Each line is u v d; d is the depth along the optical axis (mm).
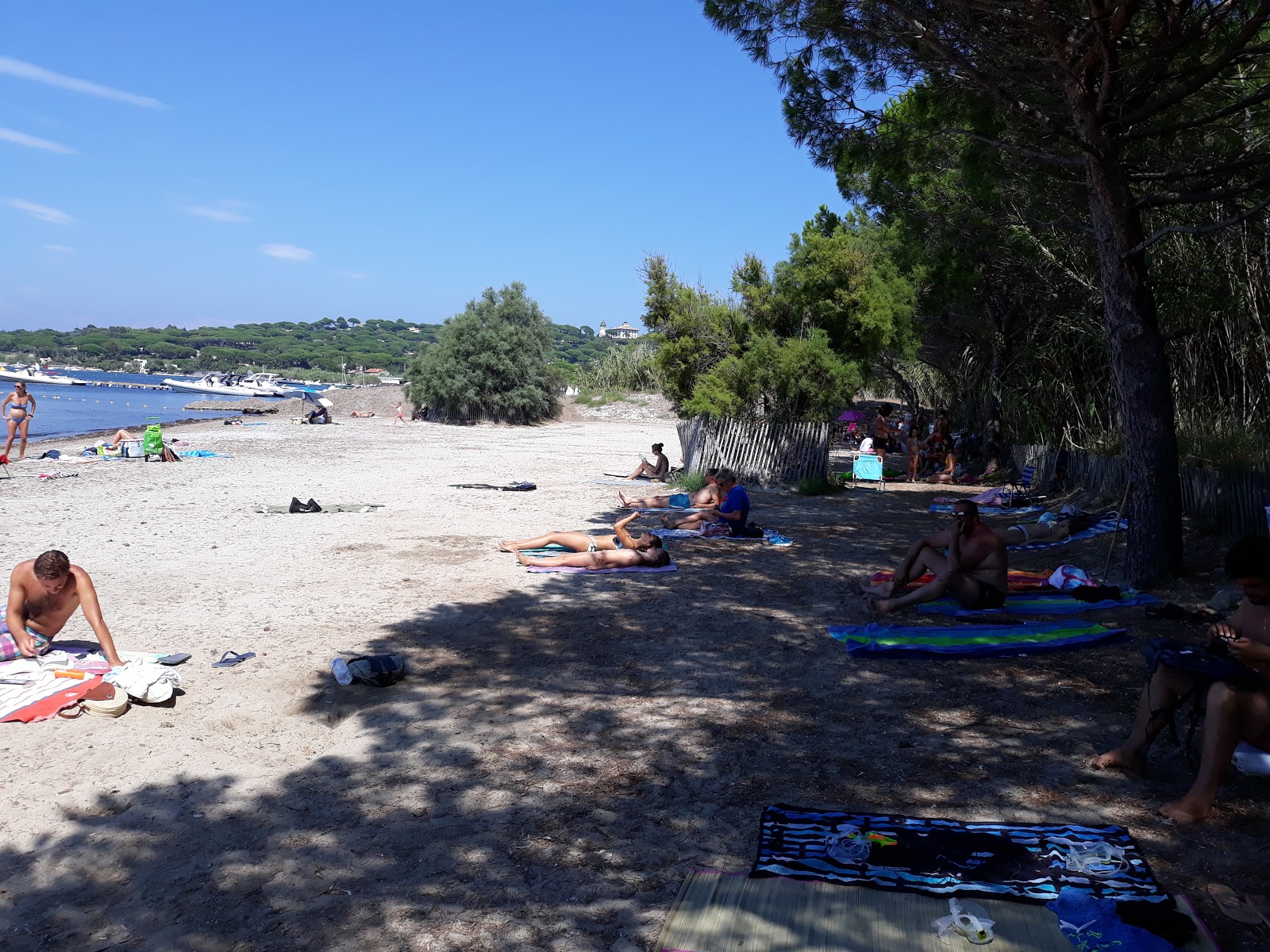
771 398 21453
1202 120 9070
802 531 14734
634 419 52875
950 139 12039
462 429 42656
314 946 3703
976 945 3557
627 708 6543
